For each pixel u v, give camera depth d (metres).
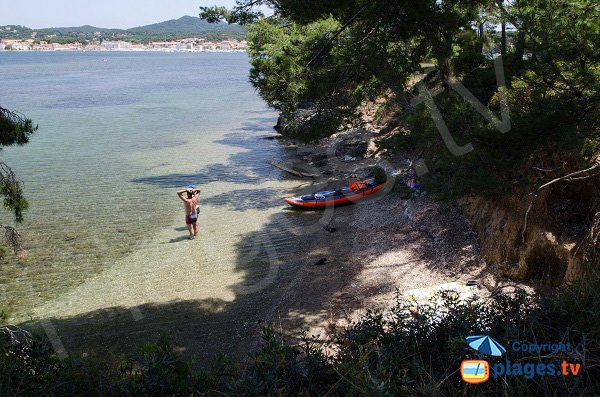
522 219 9.96
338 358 4.44
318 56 14.48
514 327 4.31
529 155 8.72
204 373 4.37
